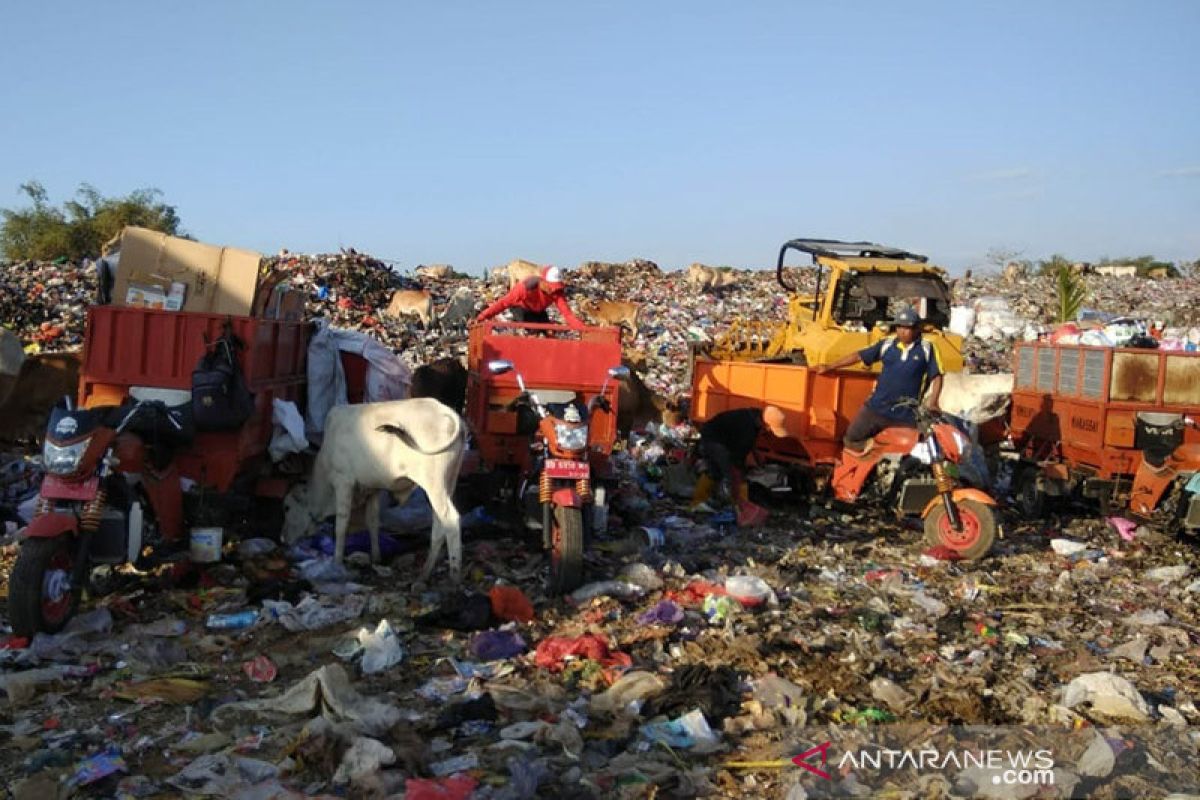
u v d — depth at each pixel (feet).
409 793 13.39
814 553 28.48
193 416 23.13
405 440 23.94
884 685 18.12
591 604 22.61
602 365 29.12
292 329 28.35
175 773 14.65
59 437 19.80
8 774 14.43
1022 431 36.60
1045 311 91.61
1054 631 22.39
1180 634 22.00
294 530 25.67
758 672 18.98
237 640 19.94
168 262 26.68
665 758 15.37
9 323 63.36
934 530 28.68
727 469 32.24
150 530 25.18
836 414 32.99
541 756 15.23
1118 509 32.89
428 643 20.08
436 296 89.71
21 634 19.16
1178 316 89.35
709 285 101.45
